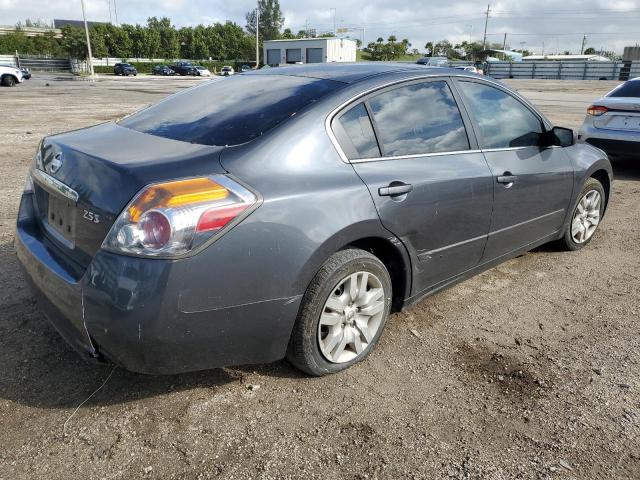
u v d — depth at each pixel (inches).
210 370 115.4
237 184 93.1
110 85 1342.3
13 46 3073.3
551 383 114.6
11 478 86.0
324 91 114.3
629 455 94.5
